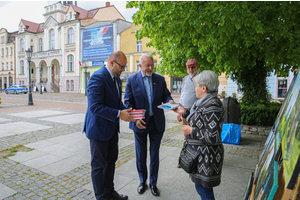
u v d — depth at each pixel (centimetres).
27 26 4112
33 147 474
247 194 160
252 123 699
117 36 2902
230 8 369
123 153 432
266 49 504
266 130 625
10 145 489
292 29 536
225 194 268
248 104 733
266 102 729
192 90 333
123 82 2803
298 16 449
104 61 3017
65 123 774
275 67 688
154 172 272
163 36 468
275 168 94
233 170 342
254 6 425
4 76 4656
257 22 361
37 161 387
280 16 443
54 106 1391
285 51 512
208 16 379
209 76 180
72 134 600
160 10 430
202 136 171
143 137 272
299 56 482
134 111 232
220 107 174
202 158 177
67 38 3381
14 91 3161
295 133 84
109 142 250
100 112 216
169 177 319
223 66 527
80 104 1548
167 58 700
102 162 232
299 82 114
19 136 575
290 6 412
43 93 3328
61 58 3469
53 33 3656
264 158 144
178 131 632
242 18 359
